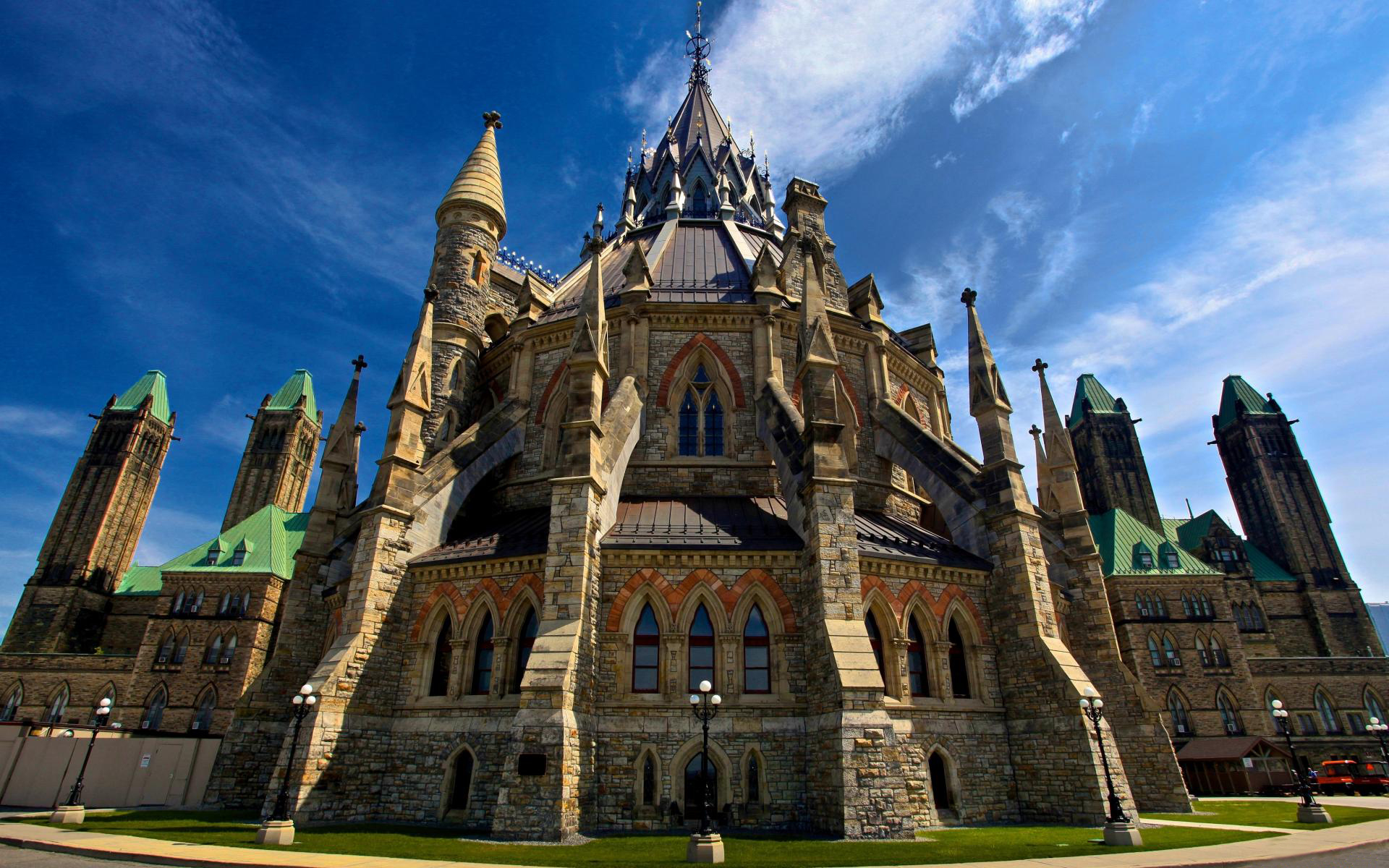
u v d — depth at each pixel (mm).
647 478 32844
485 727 25047
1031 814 25188
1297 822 26500
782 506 31312
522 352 38031
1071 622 33219
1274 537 99250
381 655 26750
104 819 27016
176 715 68562
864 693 22312
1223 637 73562
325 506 35781
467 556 27688
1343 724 71500
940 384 44188
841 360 36750
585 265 51719
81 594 98312
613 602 25969
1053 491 36250
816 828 22547
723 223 49625
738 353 35312
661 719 24641
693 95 65938
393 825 23781
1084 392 117250
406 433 29859
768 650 25938
